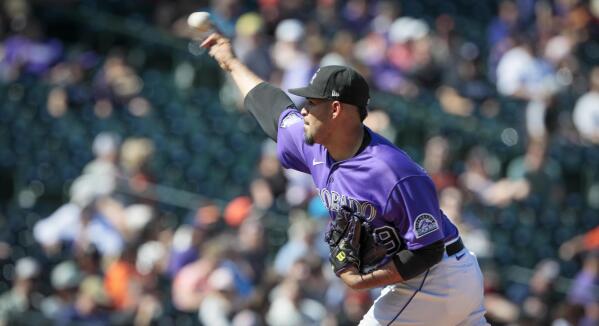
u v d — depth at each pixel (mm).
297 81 37750
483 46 51094
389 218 16172
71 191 34344
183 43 40438
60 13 39500
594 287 36188
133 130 37469
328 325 30344
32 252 33062
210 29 18562
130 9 43094
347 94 16031
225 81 40094
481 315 17672
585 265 38125
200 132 38562
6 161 35219
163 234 31953
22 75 37094
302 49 39188
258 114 17984
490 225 39812
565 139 43875
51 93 36844
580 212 42531
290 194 34656
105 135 34719
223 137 38719
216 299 29766
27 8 38500
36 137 35938
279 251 33812
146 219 31828
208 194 37438
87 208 31844
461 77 44969
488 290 34281
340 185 16375
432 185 16094
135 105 38125
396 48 43406
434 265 16688
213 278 30109
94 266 31094
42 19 39188
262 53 39438
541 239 40812
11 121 35969
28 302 29875
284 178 34844
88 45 39750
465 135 42188
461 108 43469
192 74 40250
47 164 35594
